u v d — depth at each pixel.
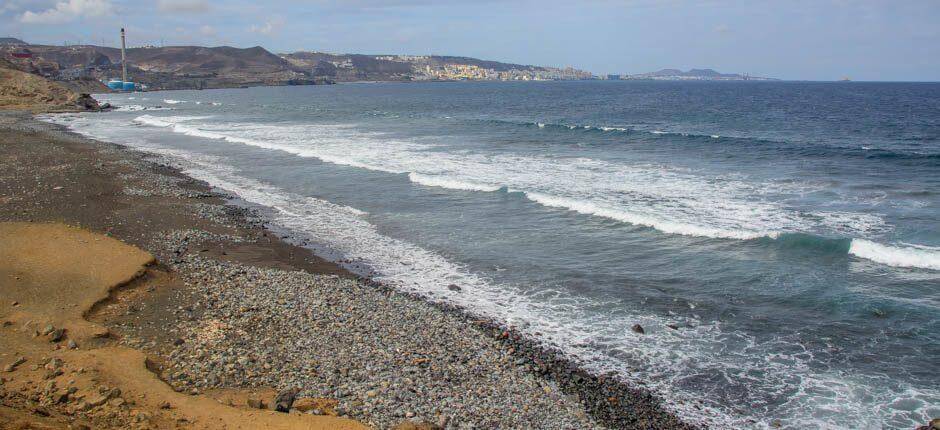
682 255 17.00
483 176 28.53
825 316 12.96
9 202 20.95
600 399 9.79
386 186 26.59
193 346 10.37
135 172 28.52
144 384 8.53
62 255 13.78
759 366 10.97
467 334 11.88
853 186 24.91
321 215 21.78
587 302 13.91
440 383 9.72
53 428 6.43
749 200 22.84
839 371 10.73
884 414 9.42
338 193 25.34
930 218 19.80
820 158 32.72
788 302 13.71
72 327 10.29
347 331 11.50
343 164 32.34
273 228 19.92
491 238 18.97
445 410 8.86
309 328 11.54
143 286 13.07
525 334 12.16
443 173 29.41
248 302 12.72
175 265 15.01
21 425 6.17
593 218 20.89
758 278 15.16
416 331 11.80
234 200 23.92
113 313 11.51
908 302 13.46
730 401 9.86
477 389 9.68
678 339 12.02
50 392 7.82
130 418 7.38
